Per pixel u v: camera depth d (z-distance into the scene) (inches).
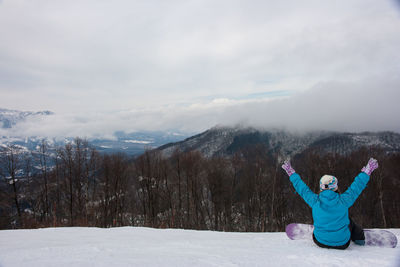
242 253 132.7
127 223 1282.0
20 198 1081.4
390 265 105.3
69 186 1157.1
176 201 1333.7
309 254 125.3
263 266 105.3
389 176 1053.8
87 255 125.3
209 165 1355.8
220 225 1277.1
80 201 1112.2
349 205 136.5
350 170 1119.0
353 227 152.4
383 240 149.2
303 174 1176.8
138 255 126.5
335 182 141.3
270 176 1203.2
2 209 1009.5
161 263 108.0
